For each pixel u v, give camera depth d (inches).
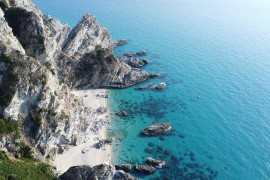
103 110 4372.5
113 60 4891.7
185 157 3683.6
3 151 2869.1
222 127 4256.9
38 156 3107.8
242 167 3580.2
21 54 3169.3
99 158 3511.3
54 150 3366.1
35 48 3860.7
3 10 4279.0
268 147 3919.8
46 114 3223.4
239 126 4296.3
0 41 3238.2
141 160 3572.8
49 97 3230.8
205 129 4202.8
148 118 4352.9
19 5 4795.8
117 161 3518.7
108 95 4793.3
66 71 4648.1
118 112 4399.6
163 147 3821.4
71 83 4690.0
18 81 3053.6
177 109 4608.8
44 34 3927.2
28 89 3088.1
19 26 3922.2
